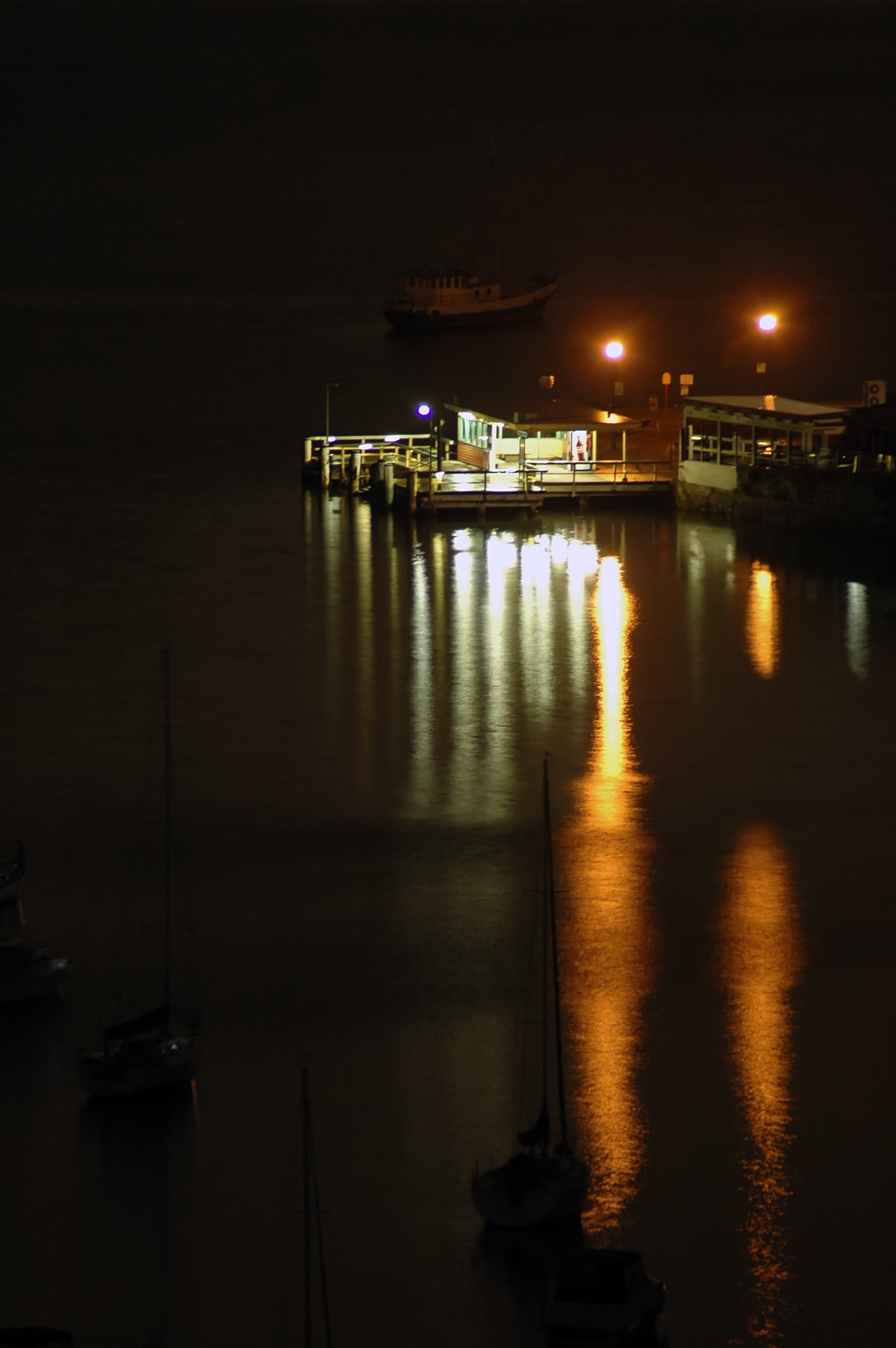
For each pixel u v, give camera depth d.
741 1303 37.72
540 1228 39.75
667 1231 39.94
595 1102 45.06
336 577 102.06
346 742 72.62
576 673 83.00
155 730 74.19
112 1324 37.34
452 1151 42.91
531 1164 40.25
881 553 107.62
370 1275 38.75
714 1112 44.53
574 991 50.72
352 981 51.22
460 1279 38.53
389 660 85.06
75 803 65.44
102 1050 46.88
